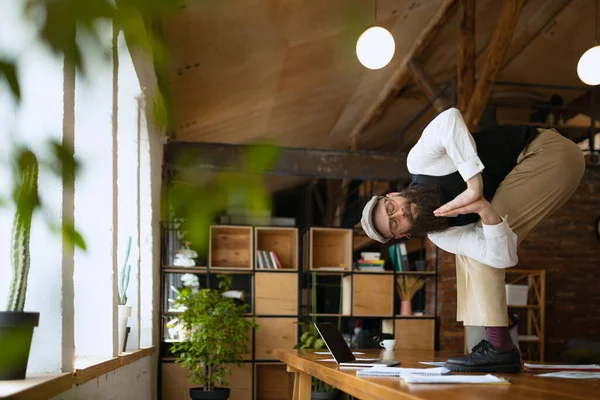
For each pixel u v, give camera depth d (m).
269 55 5.28
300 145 9.12
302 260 6.65
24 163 0.42
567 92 8.41
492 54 6.04
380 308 6.29
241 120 6.97
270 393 6.15
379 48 5.12
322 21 4.88
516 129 2.18
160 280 5.80
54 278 1.99
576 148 2.17
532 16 6.76
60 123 1.67
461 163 1.92
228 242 6.30
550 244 7.22
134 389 3.89
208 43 4.58
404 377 1.82
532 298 7.01
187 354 5.23
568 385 1.72
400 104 8.58
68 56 0.38
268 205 0.54
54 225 0.46
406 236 2.23
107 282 2.85
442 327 6.45
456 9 6.45
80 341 2.84
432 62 7.50
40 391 1.59
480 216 1.97
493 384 1.71
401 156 6.64
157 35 0.47
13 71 0.38
